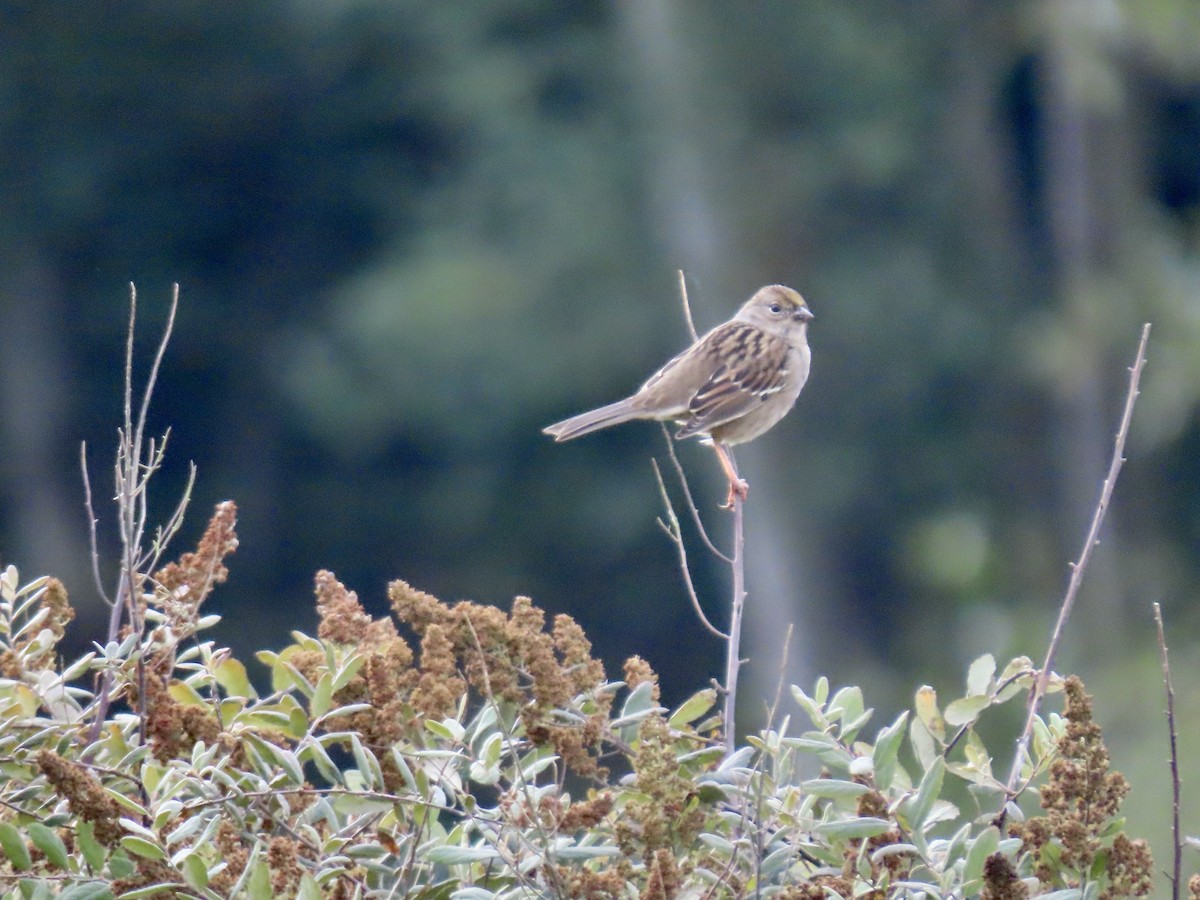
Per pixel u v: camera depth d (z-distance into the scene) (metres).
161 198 23.25
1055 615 19.45
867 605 20.83
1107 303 20.64
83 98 22.61
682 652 20.88
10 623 3.87
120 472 3.76
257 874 3.14
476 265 20.86
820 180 20.92
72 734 3.60
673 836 3.50
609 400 21.00
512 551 21.52
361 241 23.89
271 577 22.20
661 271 20.80
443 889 3.45
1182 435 20.44
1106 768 3.55
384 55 22.73
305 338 22.64
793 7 20.73
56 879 3.31
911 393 21.14
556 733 3.71
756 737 3.70
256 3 21.89
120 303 23.08
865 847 3.47
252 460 22.73
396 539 21.98
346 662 3.63
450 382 20.81
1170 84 21.64
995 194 21.84
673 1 20.88
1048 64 21.25
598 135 21.34
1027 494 20.94
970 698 3.89
